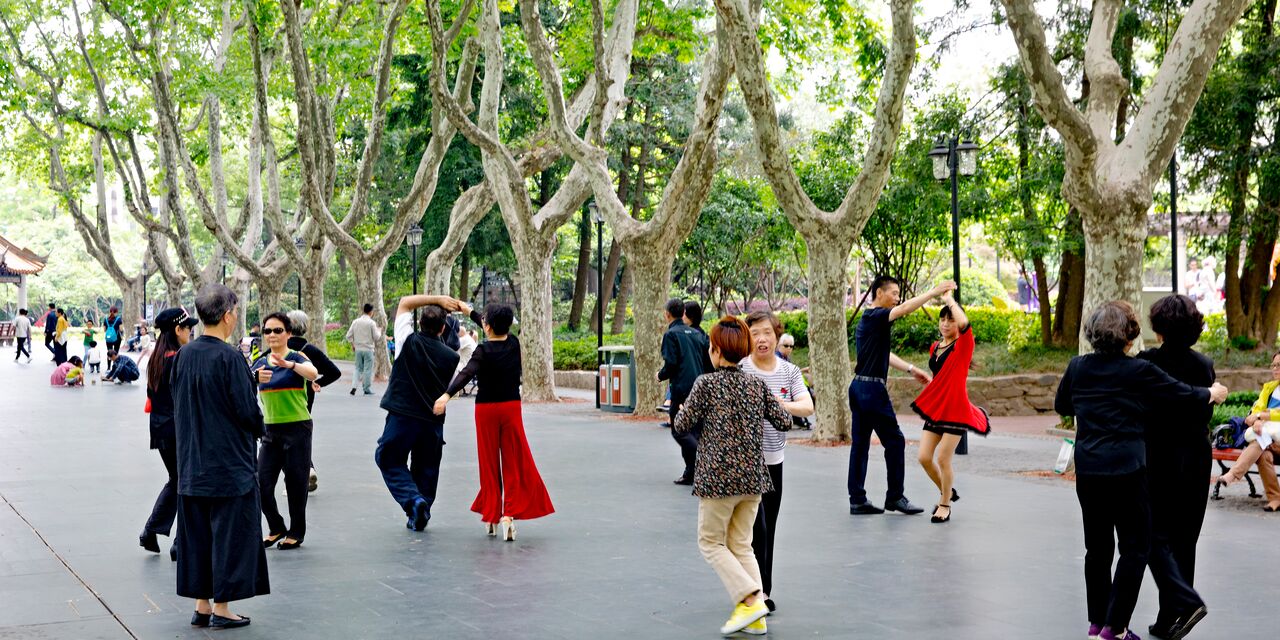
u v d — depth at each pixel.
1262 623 6.14
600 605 6.68
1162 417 5.83
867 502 9.88
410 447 9.37
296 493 8.48
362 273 29.28
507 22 31.25
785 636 5.95
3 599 6.89
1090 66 12.51
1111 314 5.75
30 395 25.08
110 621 6.38
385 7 27.41
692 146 18.09
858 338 9.92
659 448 15.15
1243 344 22.64
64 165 43.56
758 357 6.80
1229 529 9.02
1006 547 8.34
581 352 30.78
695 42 23.48
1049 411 21.23
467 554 8.24
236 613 6.53
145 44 28.64
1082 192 11.70
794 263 46.44
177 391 6.19
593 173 19.66
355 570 7.70
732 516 6.19
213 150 33.53
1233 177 20.75
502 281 48.75
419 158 36.81
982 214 22.78
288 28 24.53
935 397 9.33
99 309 99.94
